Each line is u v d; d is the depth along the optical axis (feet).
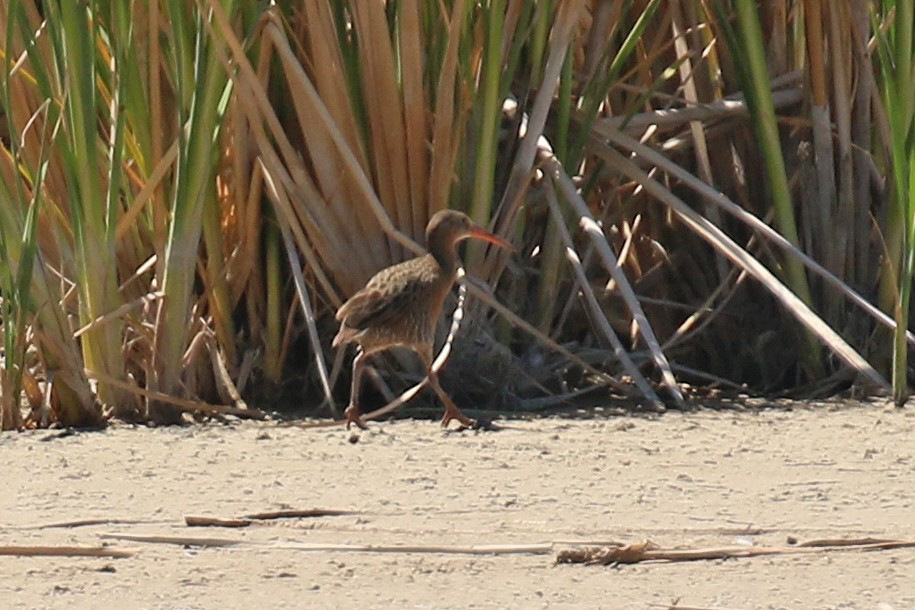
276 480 33.32
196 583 26.63
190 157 39.73
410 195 42.55
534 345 44.24
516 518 30.30
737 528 29.58
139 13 40.04
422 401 42.29
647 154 44.98
